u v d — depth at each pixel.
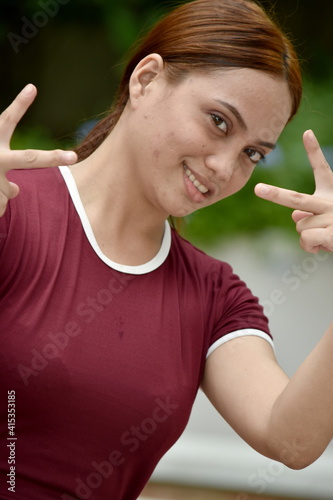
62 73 8.43
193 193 2.22
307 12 8.62
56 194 2.29
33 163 1.86
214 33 2.18
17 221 2.17
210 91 2.15
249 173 2.31
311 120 7.77
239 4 2.25
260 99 2.16
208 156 2.18
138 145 2.24
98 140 2.49
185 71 2.19
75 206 2.29
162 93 2.22
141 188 2.28
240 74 2.14
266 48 2.17
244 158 2.26
